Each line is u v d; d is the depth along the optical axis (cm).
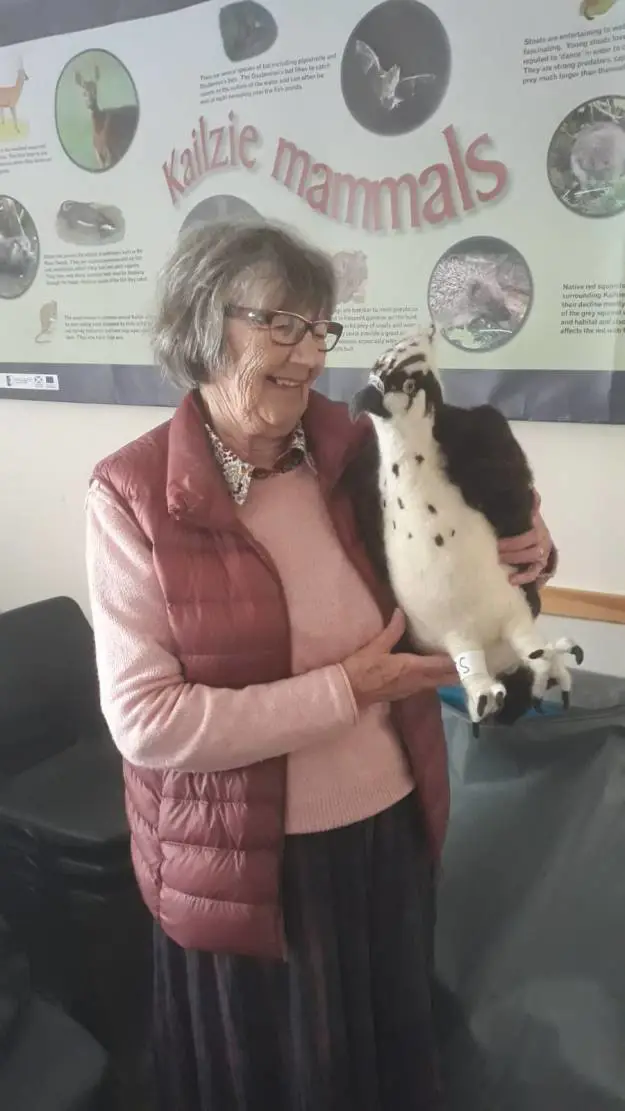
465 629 73
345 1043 92
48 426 184
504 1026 103
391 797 90
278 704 76
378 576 79
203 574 78
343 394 150
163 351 81
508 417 137
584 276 127
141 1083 131
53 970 142
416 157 134
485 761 117
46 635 162
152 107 155
